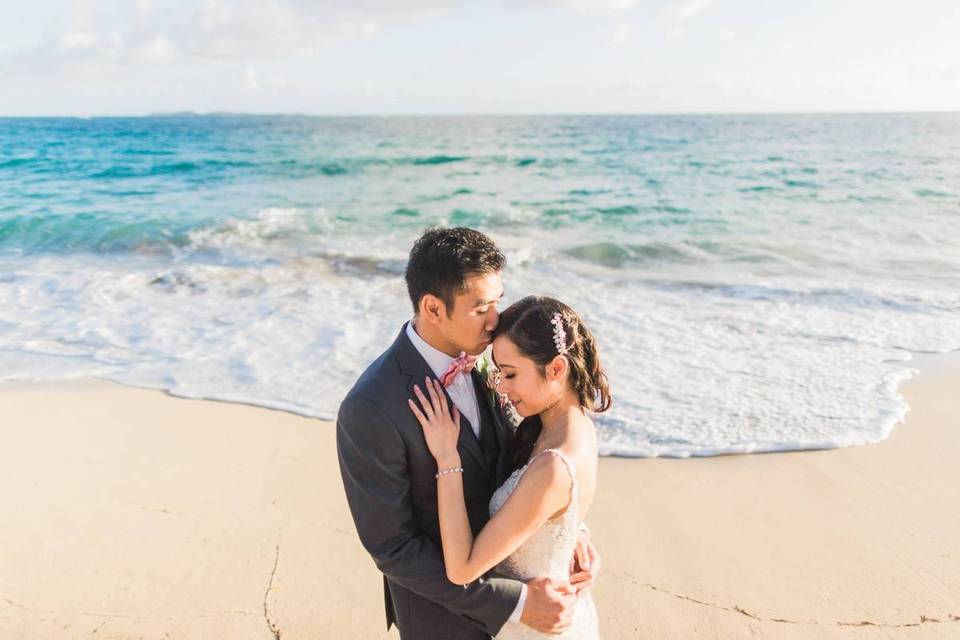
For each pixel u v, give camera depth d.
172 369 6.45
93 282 9.66
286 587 3.45
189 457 4.77
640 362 6.51
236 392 5.90
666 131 55.56
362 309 8.26
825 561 3.62
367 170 27.17
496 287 1.87
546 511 1.80
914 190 18.80
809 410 5.43
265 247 12.36
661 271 10.56
